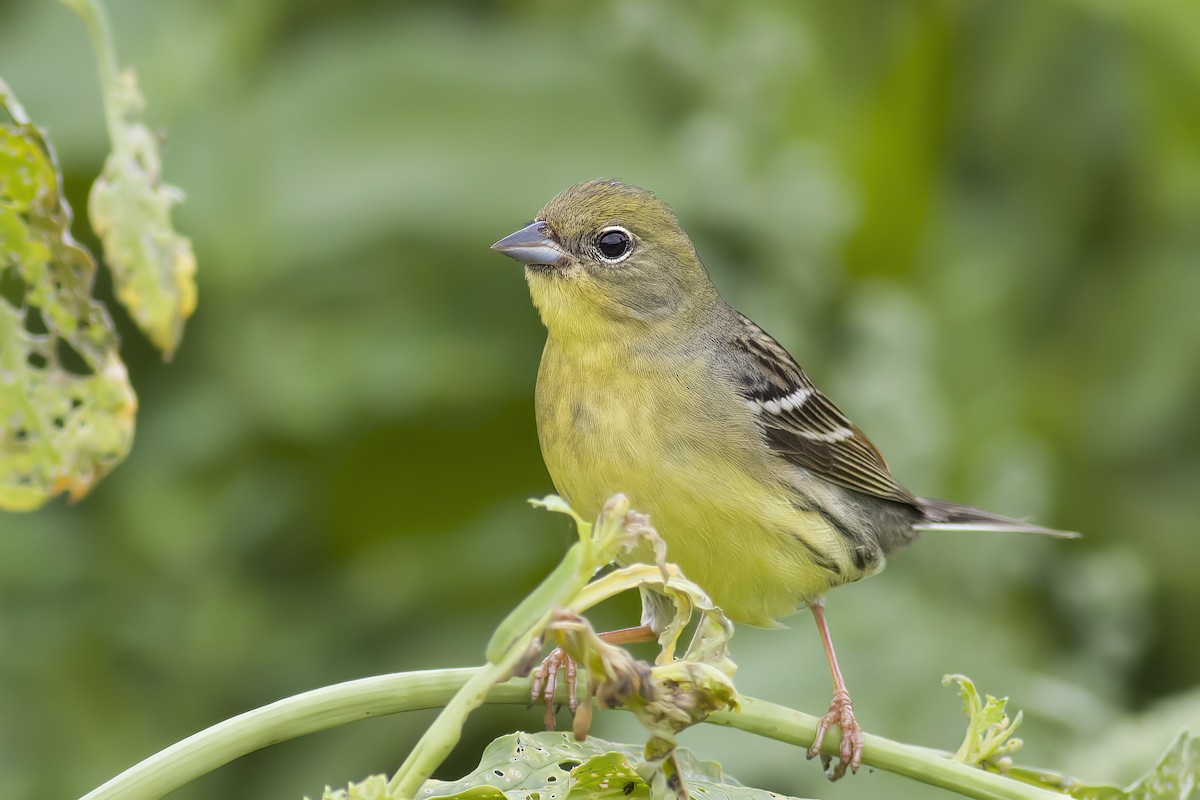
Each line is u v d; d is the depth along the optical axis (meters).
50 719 10.41
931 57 12.39
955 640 10.48
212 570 10.97
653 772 4.75
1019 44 13.52
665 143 11.88
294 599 11.22
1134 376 12.79
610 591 4.75
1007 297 12.73
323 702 4.83
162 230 4.38
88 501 11.23
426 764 4.49
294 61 12.28
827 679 10.39
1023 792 5.44
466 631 11.19
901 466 10.59
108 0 12.21
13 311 4.91
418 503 11.84
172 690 10.68
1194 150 13.23
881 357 10.73
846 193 11.98
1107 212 13.45
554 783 5.24
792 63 11.75
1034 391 12.66
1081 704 9.84
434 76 12.08
